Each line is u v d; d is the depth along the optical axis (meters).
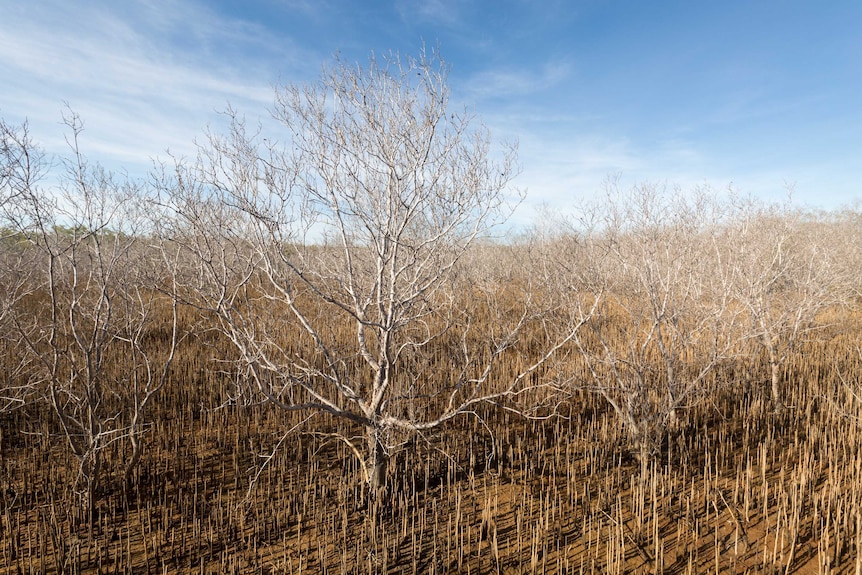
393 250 4.07
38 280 7.02
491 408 6.44
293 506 4.33
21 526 4.04
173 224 4.19
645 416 5.21
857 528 3.46
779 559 3.50
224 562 3.65
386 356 4.18
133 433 4.49
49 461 5.00
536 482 4.78
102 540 3.90
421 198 4.00
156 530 4.03
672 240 6.00
